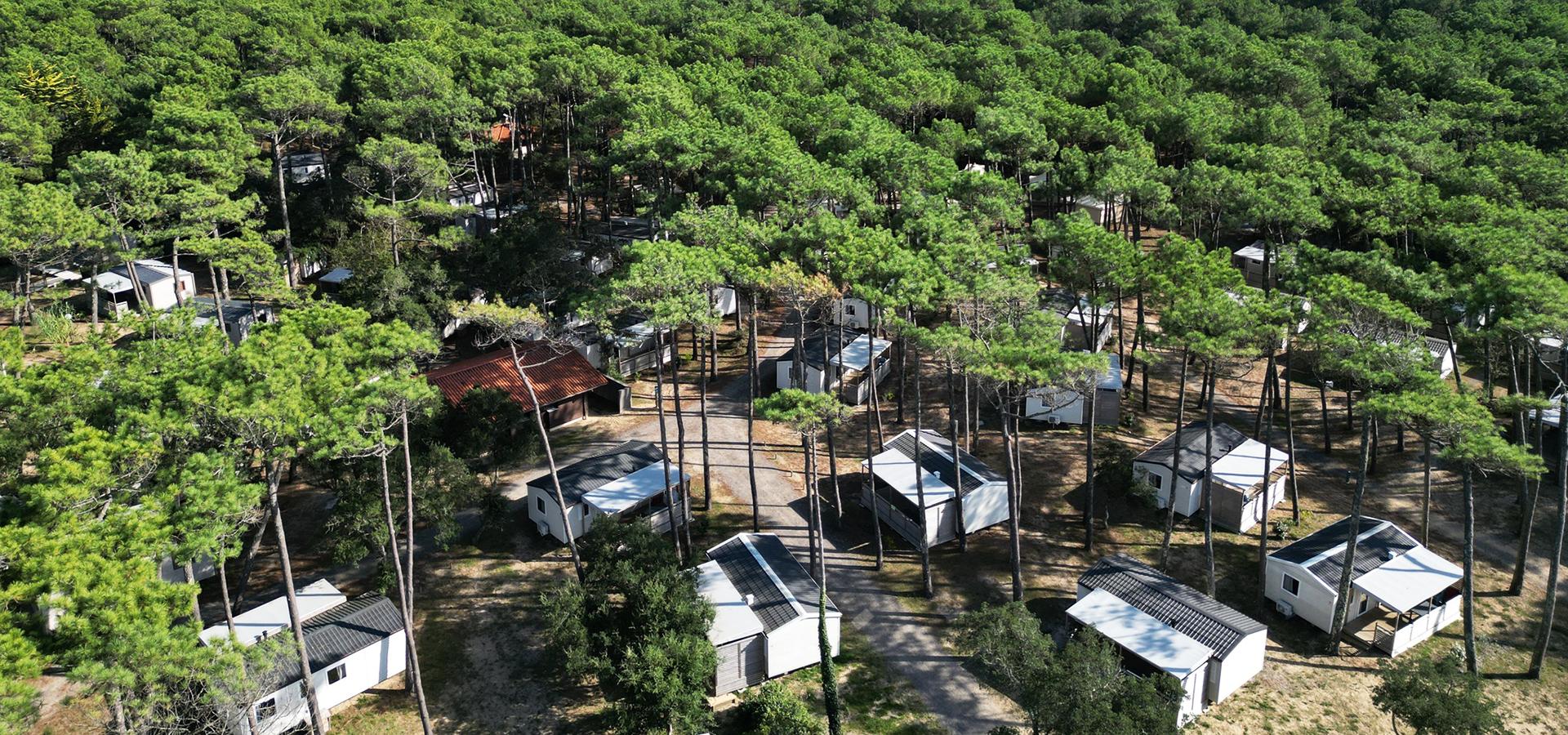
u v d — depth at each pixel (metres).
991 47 138.12
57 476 40.53
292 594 43.62
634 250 69.00
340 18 142.38
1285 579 55.75
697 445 73.44
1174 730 40.69
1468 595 50.00
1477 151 97.81
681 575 51.78
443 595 56.34
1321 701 49.53
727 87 110.81
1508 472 50.72
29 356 77.31
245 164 91.38
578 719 47.75
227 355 50.28
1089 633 46.66
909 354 88.56
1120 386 75.75
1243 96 127.44
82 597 34.84
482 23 149.00
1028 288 60.25
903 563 60.88
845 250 63.81
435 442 59.28
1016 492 63.12
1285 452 67.94
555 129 126.38
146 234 77.94
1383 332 58.12
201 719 38.88
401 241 86.62
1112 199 91.75
